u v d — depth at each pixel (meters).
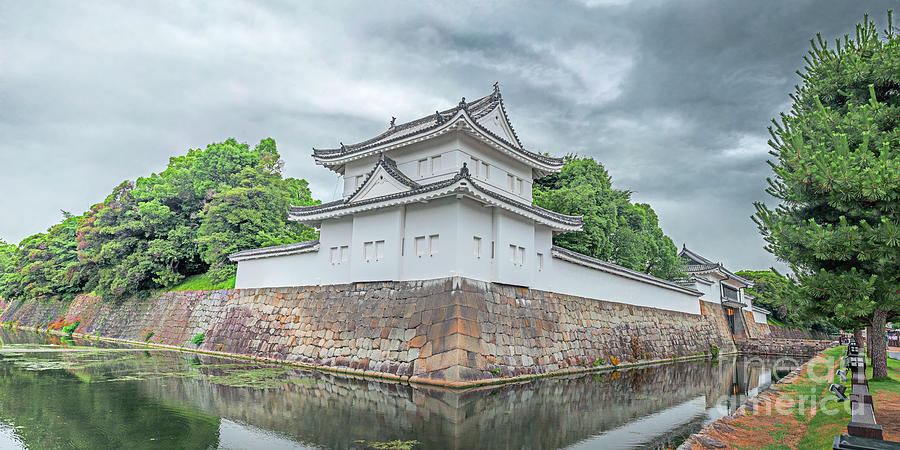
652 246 39.69
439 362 16.27
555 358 20.41
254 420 10.65
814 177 10.99
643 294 30.33
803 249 11.86
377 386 15.29
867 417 6.63
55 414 11.01
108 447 8.61
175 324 30.55
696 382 19.47
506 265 19.59
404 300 18.59
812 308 12.12
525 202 23.80
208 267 36.69
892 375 16.78
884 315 13.75
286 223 38.91
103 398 12.81
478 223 18.80
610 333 25.44
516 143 24.47
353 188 24.52
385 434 9.59
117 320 36.19
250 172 35.91
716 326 40.47
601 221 32.31
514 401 13.40
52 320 45.12
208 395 13.41
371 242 20.55
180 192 38.28
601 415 12.07
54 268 45.03
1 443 8.70
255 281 26.56
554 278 22.94
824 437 8.04
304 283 23.56
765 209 12.54
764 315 58.53
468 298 17.36
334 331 20.44
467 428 10.20
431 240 18.56
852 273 10.73
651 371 23.12
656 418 11.95
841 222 10.55
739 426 9.62
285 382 15.74
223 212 33.78
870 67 12.92
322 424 10.35
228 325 26.25
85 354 23.84
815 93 14.30
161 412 11.31
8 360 20.81
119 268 35.00
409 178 21.92
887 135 11.62
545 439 9.55
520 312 19.78
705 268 42.59
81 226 40.41
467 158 20.61
